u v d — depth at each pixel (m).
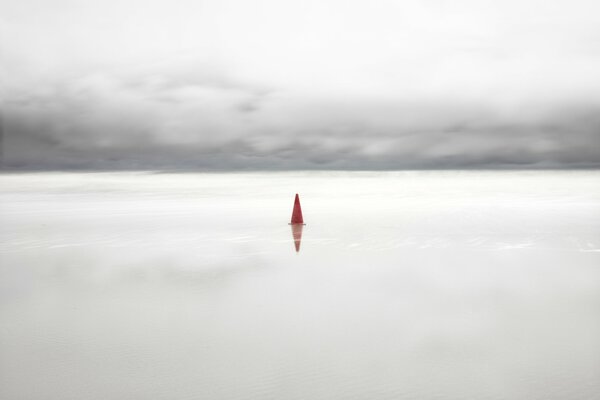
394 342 4.59
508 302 5.83
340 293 6.30
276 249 9.45
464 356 4.24
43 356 4.32
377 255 8.77
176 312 5.58
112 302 6.00
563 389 3.62
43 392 3.63
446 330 4.90
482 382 3.74
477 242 10.01
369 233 11.34
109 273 7.54
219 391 3.62
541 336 4.70
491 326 5.00
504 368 3.98
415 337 4.71
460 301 5.89
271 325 5.10
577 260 8.19
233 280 7.03
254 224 13.16
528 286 6.55
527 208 16.78
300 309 5.64
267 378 3.84
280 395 3.55
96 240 10.65
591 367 3.99
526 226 12.20
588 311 5.46
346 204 19.34
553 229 11.64
